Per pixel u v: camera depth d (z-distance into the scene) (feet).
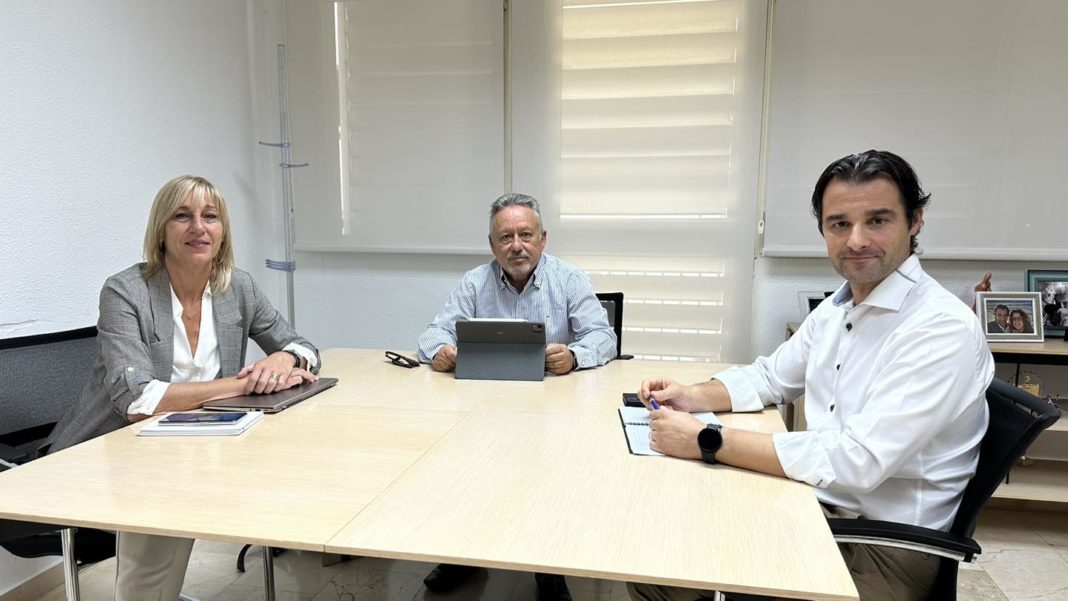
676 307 9.45
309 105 10.11
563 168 9.52
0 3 6.00
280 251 10.71
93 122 7.04
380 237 10.21
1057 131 8.07
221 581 6.70
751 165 9.00
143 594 4.60
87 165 6.99
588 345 6.66
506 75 9.52
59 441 5.19
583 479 3.68
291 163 10.27
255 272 10.20
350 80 9.94
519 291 7.30
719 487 3.58
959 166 8.39
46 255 6.55
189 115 8.55
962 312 3.78
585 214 9.52
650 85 9.14
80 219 6.92
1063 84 8.00
